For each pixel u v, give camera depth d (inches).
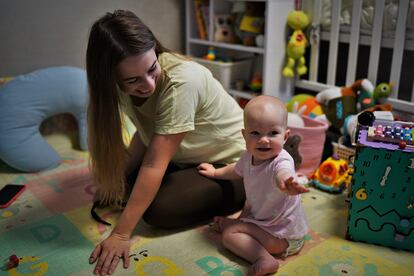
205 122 55.2
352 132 68.5
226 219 53.1
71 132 88.7
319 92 84.3
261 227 48.0
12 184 66.7
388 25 71.4
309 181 66.8
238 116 59.4
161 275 45.7
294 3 83.6
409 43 69.7
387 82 83.0
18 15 78.5
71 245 51.5
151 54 45.0
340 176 63.7
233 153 58.8
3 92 71.2
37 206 60.7
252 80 91.2
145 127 57.8
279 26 82.5
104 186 55.4
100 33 44.2
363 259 48.3
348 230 51.5
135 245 51.1
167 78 49.1
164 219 52.5
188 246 51.0
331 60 81.1
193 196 53.5
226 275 45.7
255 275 44.6
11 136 69.4
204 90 52.6
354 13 74.6
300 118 73.5
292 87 90.0
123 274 45.9
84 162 75.8
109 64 44.3
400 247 50.3
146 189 48.8
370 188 48.8
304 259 48.4
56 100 74.7
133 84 45.7
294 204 47.0
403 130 48.5
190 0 95.8
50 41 83.2
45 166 71.9
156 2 93.7
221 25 92.5
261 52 83.6
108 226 55.6
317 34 81.7
